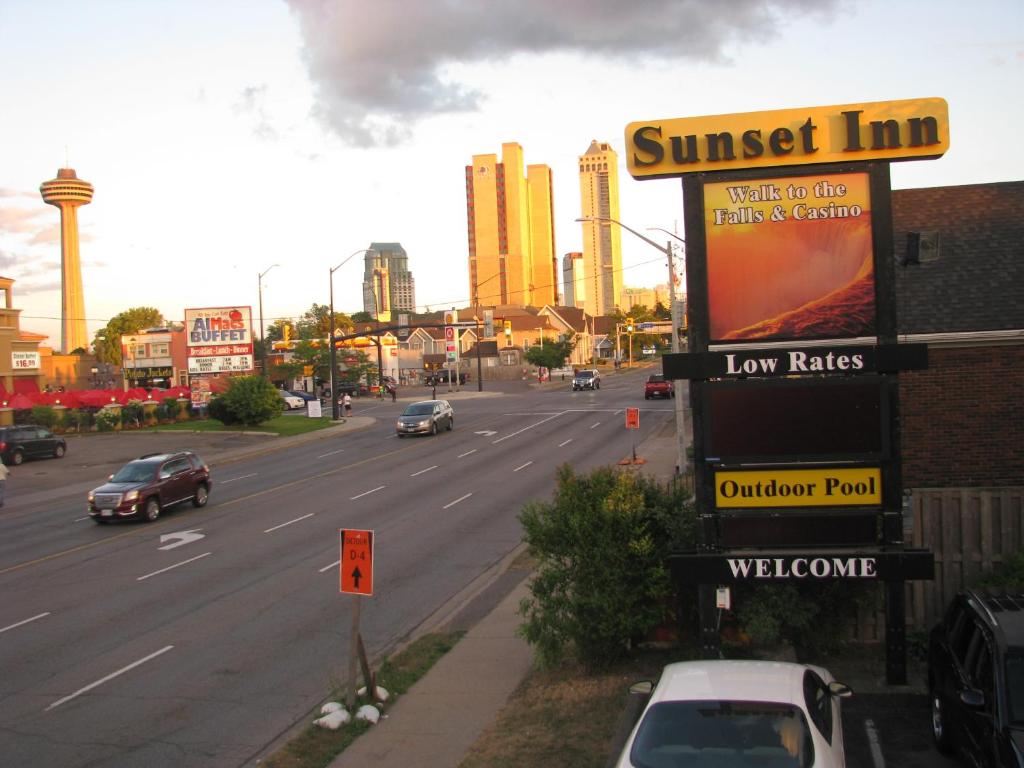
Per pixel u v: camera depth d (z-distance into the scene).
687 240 10.70
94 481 37.38
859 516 10.20
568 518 11.33
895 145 10.35
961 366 15.74
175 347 93.12
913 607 11.51
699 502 10.45
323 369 93.38
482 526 22.69
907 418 15.92
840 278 10.49
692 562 10.27
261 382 55.97
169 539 22.95
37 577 19.20
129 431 56.28
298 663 12.80
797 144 10.50
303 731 10.08
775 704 6.67
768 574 10.16
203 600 16.52
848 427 10.23
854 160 10.45
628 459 33.34
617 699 10.28
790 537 10.32
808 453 10.28
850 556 10.05
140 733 10.34
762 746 6.28
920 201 18.75
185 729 10.45
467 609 15.30
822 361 10.20
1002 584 10.80
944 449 15.81
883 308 10.41
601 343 168.38
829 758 6.24
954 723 8.09
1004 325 15.38
